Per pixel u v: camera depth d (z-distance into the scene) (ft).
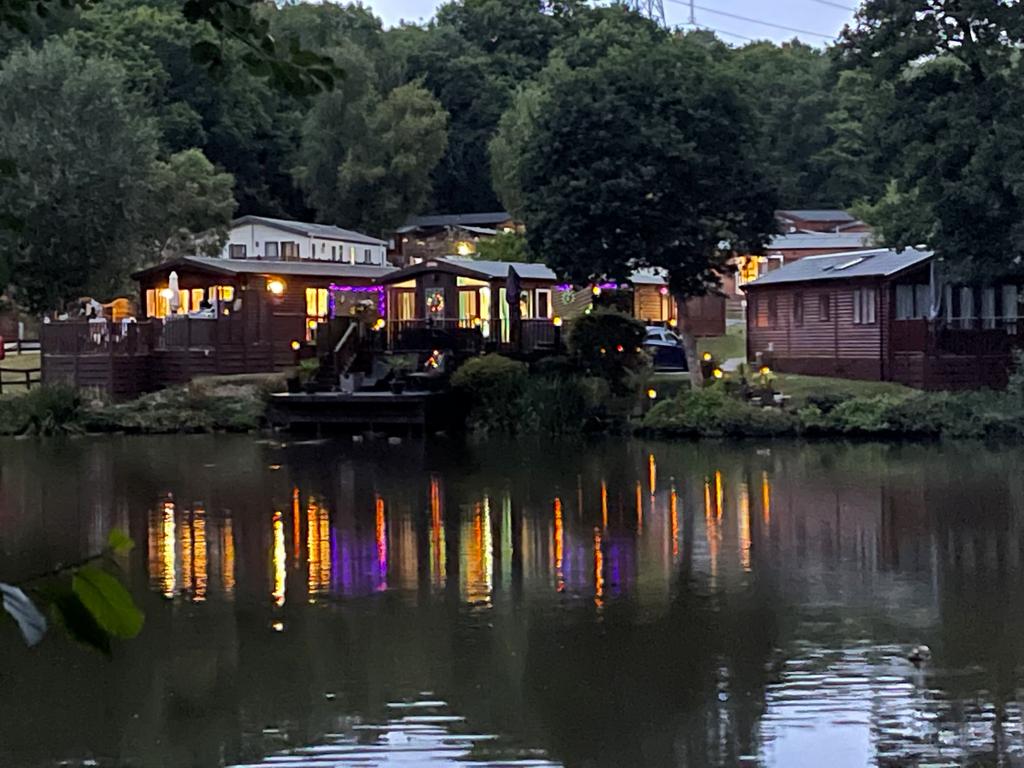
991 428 111.24
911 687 39.75
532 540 64.69
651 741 35.65
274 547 63.21
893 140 116.06
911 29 114.83
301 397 124.36
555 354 133.28
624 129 121.60
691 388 122.72
